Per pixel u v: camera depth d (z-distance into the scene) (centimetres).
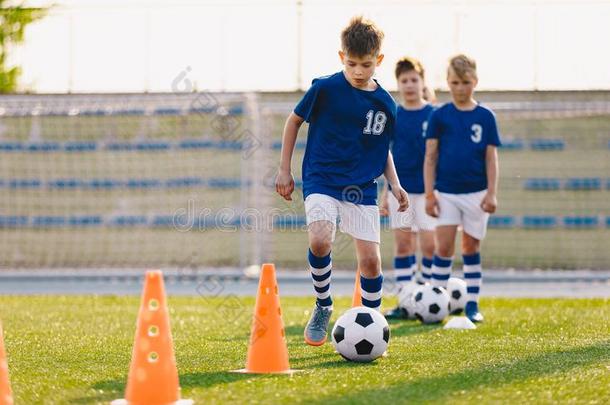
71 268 2056
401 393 539
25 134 2323
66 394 554
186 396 534
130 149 2306
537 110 1997
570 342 799
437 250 983
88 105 2191
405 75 1037
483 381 582
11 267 2073
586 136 2227
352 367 641
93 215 2300
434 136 965
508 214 2219
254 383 573
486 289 1616
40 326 957
